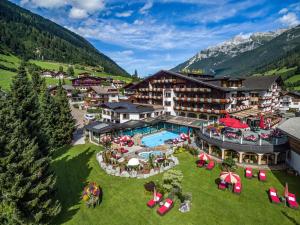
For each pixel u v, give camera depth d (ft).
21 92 93.86
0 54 498.28
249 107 205.16
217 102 168.14
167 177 83.05
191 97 190.19
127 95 342.03
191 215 71.87
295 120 112.16
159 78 215.92
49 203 65.67
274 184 88.48
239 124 118.83
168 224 68.44
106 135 154.61
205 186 88.74
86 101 333.83
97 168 110.93
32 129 86.12
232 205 76.23
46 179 68.44
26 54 651.66
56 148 147.54
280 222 67.72
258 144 104.06
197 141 144.46
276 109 265.75
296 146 95.61
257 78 236.02
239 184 83.61
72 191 90.79
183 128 175.01
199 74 243.81
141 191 86.53
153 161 110.83
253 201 78.02
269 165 104.17
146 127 179.93
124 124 165.17
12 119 72.13
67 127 152.35
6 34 644.27
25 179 60.39
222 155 111.86
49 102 146.10
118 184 93.35
